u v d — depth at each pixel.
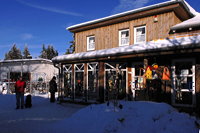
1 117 8.08
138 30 12.10
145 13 11.48
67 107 10.88
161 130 4.93
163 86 8.16
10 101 13.05
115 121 5.29
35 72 22.56
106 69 9.88
